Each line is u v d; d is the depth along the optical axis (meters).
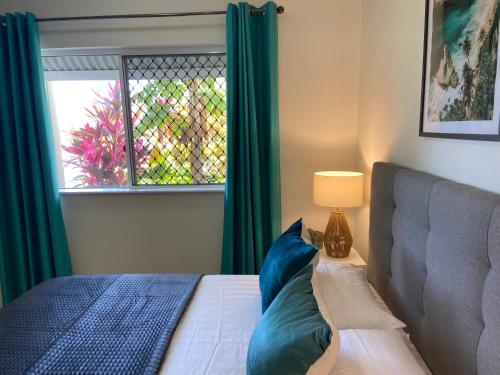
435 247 1.29
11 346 1.40
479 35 1.17
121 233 2.94
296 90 2.70
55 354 1.35
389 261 1.77
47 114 2.68
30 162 2.72
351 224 2.82
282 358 1.04
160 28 2.65
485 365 1.00
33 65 2.57
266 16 2.51
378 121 2.20
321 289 1.58
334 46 2.63
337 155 2.76
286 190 2.82
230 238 2.69
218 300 1.81
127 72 2.82
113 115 2.92
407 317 1.54
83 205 2.90
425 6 1.53
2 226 2.75
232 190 2.66
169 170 2.94
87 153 2.98
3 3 2.66
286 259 1.53
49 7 2.65
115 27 2.65
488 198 1.02
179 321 1.60
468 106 1.24
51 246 2.82
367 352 1.22
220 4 2.60
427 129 1.53
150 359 1.32
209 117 2.87
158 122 2.88
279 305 1.27
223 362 1.33
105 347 1.39
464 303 1.11
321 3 2.59
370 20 2.36
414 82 1.69
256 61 2.60
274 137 2.61
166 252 2.95
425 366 1.31
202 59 2.79
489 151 1.14
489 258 0.99
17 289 2.87
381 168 1.89
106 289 1.90
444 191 1.23
